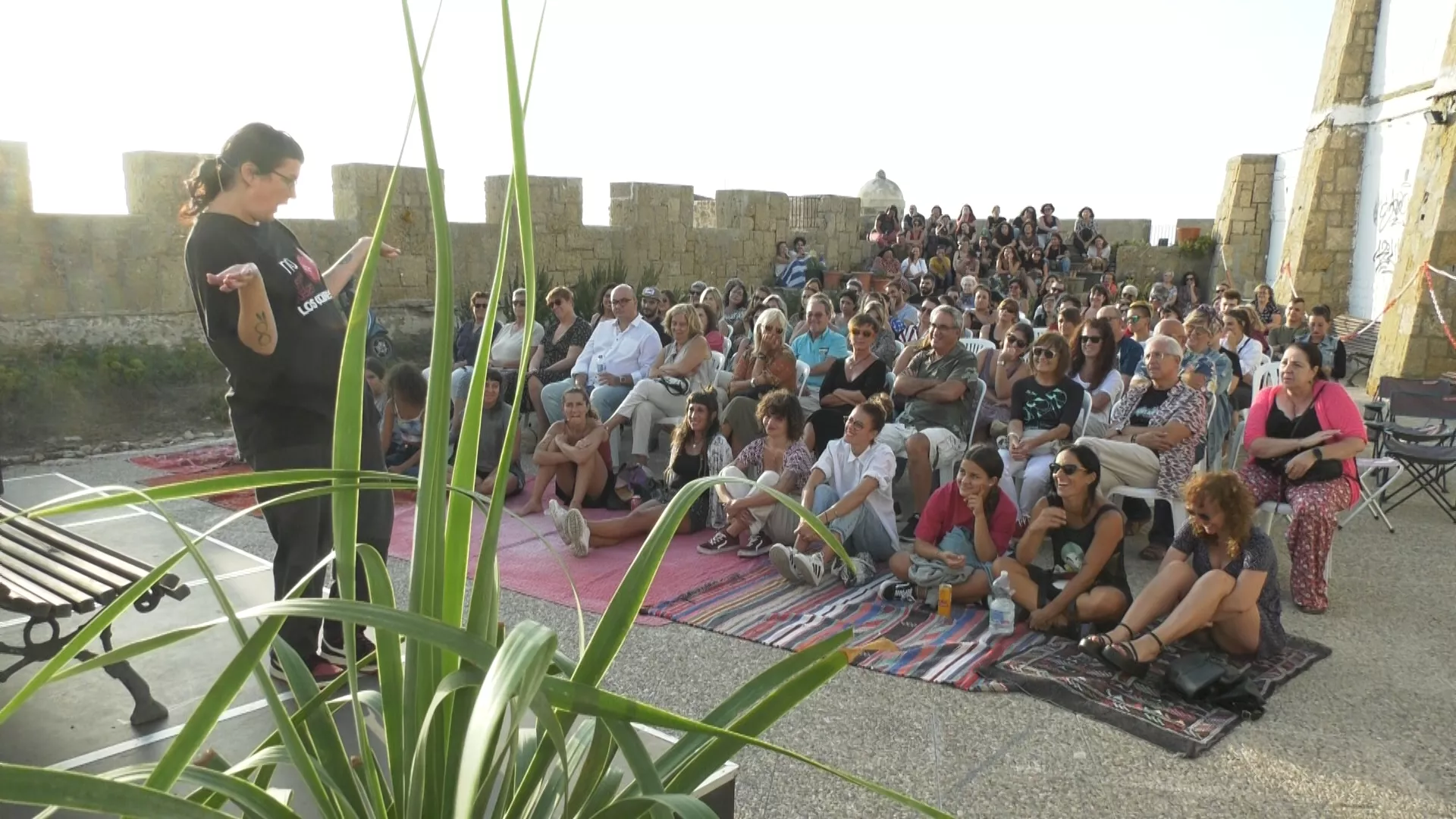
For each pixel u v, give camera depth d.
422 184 11.38
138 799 0.99
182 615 3.92
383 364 8.01
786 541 5.38
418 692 1.29
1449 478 7.41
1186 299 14.98
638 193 13.90
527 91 1.20
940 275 16.61
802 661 1.34
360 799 1.36
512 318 10.27
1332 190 14.71
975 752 3.38
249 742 2.85
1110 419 6.01
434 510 1.27
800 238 16.50
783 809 3.01
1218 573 3.96
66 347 8.38
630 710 1.15
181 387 8.76
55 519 5.52
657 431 7.10
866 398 6.54
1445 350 10.96
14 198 8.05
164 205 8.91
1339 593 5.01
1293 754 3.39
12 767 0.92
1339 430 4.82
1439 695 3.84
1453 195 10.84
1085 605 4.28
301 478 1.25
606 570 5.25
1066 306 7.80
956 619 4.60
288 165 2.89
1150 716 3.61
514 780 1.44
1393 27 13.66
